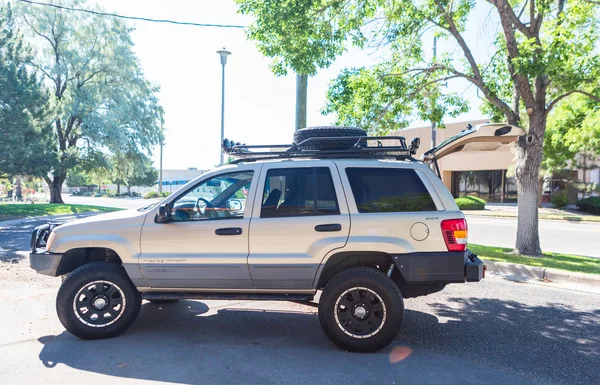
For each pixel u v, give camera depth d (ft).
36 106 66.85
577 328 16.79
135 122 105.50
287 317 18.12
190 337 15.58
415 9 33.42
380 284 13.96
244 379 12.14
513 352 14.33
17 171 65.10
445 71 37.11
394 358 13.75
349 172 15.28
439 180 15.10
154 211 15.48
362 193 15.03
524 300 20.85
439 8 33.58
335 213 14.84
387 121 36.32
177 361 13.38
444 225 14.47
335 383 11.92
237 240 14.94
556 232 53.67
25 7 91.71
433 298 21.21
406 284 15.42
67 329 14.98
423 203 14.84
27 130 63.46
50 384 11.75
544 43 28.19
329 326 14.16
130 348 14.44
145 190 268.21
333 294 14.15
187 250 15.11
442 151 18.21
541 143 32.48
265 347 14.65
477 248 35.83
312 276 14.73
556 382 12.16
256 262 14.80
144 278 15.24
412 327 16.85
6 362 13.23
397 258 14.37
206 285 15.21
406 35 35.19
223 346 14.70
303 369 12.85
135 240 15.26
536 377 12.45
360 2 32.86
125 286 15.33
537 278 25.76
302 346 14.79
